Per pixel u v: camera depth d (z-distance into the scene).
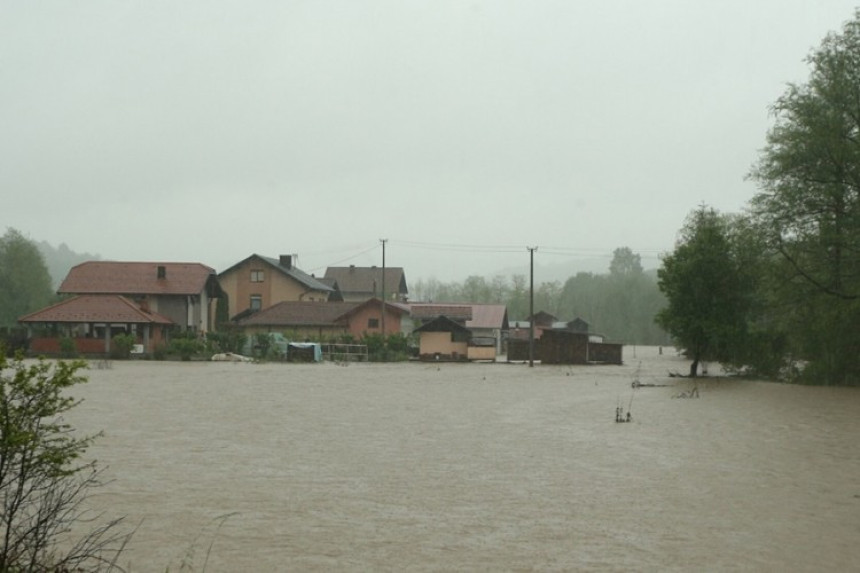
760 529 13.02
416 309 92.31
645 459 19.34
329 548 11.80
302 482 16.31
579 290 165.38
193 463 18.22
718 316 51.66
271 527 12.88
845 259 41.78
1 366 8.29
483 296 168.00
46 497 9.75
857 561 11.45
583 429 24.95
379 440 22.20
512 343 73.75
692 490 15.84
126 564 10.90
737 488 16.03
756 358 50.78
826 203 41.50
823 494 15.54
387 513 13.85
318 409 30.08
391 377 50.00
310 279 99.88
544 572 10.82
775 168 42.41
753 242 43.81
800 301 43.62
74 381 8.91
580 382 47.09
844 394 38.47
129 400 32.38
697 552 11.77
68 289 77.19
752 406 32.34
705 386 44.16
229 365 60.84
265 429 24.16
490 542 12.17
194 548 11.72
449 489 15.79
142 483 15.96
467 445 21.44
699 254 51.88
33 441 8.64
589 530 12.86
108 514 13.48
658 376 53.78
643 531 12.84
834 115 40.09
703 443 21.98
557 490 15.78
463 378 50.00
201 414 27.75
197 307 80.25
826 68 40.72
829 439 22.77
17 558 9.06
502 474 17.36
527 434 23.73
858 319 41.66
